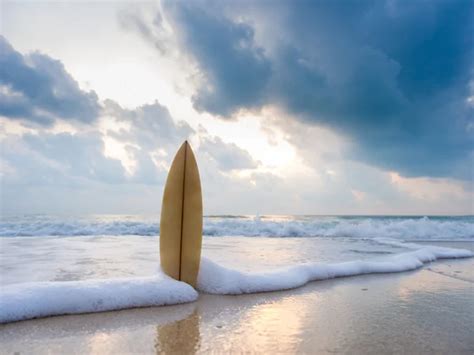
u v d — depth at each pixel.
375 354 1.49
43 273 3.07
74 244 5.71
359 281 3.05
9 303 1.82
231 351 1.50
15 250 4.81
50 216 17.52
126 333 1.68
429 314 2.08
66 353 1.45
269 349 1.53
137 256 4.20
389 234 8.85
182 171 2.57
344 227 9.05
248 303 2.27
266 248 5.59
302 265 3.15
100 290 2.08
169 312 2.03
